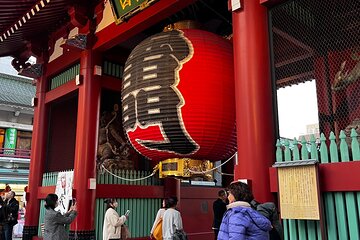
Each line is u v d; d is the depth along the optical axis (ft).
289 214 14.90
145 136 23.45
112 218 25.58
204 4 30.89
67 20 35.63
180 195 38.01
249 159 17.31
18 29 35.83
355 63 18.06
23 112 109.81
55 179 35.27
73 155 35.91
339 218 14.48
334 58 18.54
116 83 34.71
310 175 14.61
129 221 32.68
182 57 22.91
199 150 23.29
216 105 22.52
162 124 22.49
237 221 11.68
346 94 17.99
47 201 22.57
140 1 25.21
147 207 34.35
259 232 11.73
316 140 17.15
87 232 29.63
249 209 12.03
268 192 16.81
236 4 19.31
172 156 24.03
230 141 23.79
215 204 27.50
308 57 18.62
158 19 26.94
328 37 18.22
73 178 31.01
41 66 39.19
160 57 23.16
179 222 25.48
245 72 18.30
